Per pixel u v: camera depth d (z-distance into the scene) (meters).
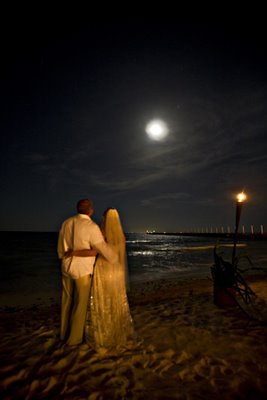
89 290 3.23
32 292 10.76
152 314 4.86
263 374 2.64
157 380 2.54
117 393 2.34
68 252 3.21
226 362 2.87
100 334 3.13
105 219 3.38
